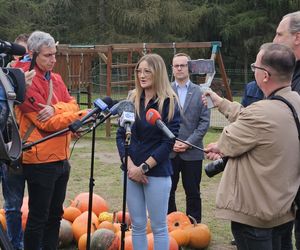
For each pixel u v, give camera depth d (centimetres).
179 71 566
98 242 482
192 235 528
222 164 347
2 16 3234
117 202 707
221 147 320
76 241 530
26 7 3284
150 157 407
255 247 315
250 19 3325
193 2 3534
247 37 3369
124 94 1975
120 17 3222
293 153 310
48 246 455
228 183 320
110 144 1220
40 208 425
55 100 432
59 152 424
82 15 3388
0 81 293
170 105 414
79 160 1013
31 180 421
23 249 466
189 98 563
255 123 307
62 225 521
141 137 416
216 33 3503
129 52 1514
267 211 307
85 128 503
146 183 414
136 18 3144
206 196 748
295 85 363
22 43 495
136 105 419
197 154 562
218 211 322
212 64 445
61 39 3375
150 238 480
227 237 575
